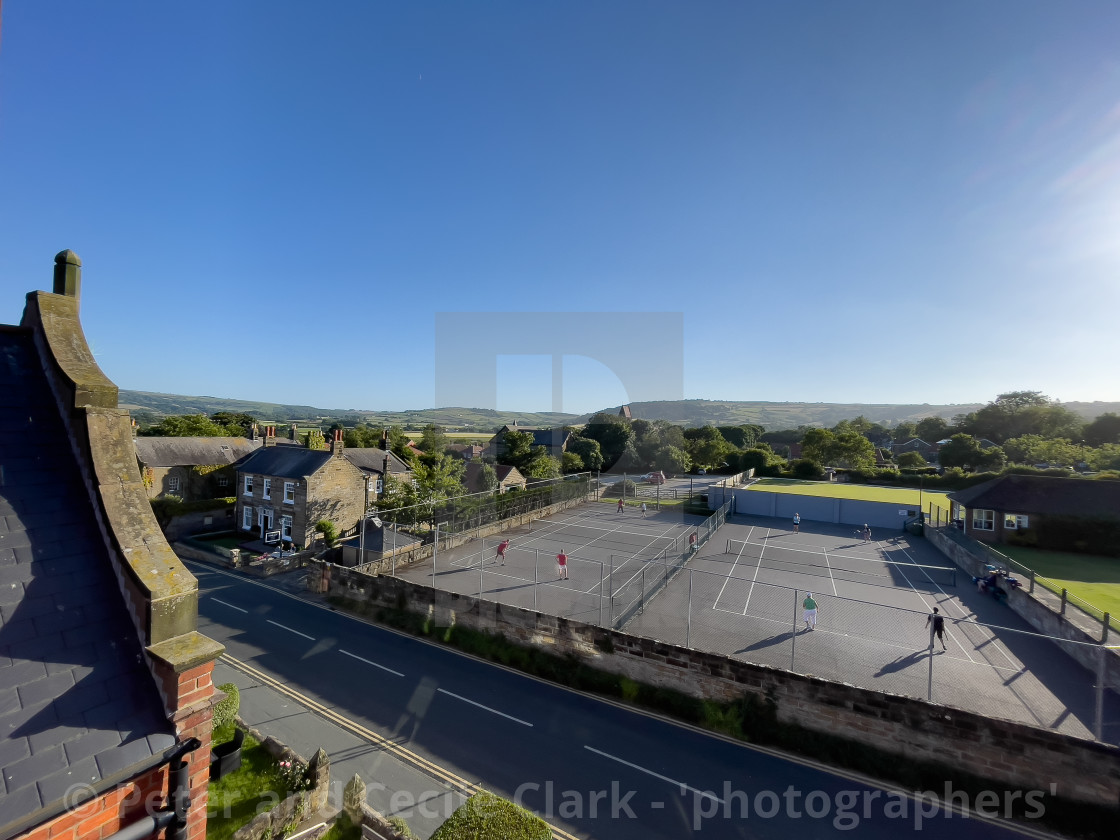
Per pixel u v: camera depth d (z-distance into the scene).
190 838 4.37
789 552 28.48
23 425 5.31
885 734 10.69
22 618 4.21
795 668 14.03
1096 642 13.88
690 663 12.69
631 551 26.33
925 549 29.75
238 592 21.27
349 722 11.79
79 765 3.70
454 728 11.62
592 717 12.26
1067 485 27.94
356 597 19.38
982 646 15.70
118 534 4.83
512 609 15.39
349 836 8.13
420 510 26.81
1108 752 9.05
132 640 4.60
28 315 6.26
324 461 29.38
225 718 10.49
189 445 38.34
